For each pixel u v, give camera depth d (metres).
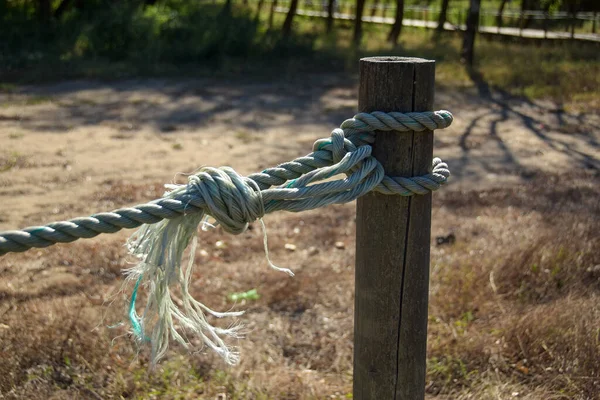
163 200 2.04
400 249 2.35
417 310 2.41
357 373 2.50
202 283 5.11
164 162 9.45
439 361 3.97
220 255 5.83
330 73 17.36
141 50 18.00
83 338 4.05
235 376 3.81
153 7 20.33
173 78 16.14
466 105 13.73
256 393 3.66
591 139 11.07
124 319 4.37
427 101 2.27
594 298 4.50
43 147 10.09
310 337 4.41
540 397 3.62
